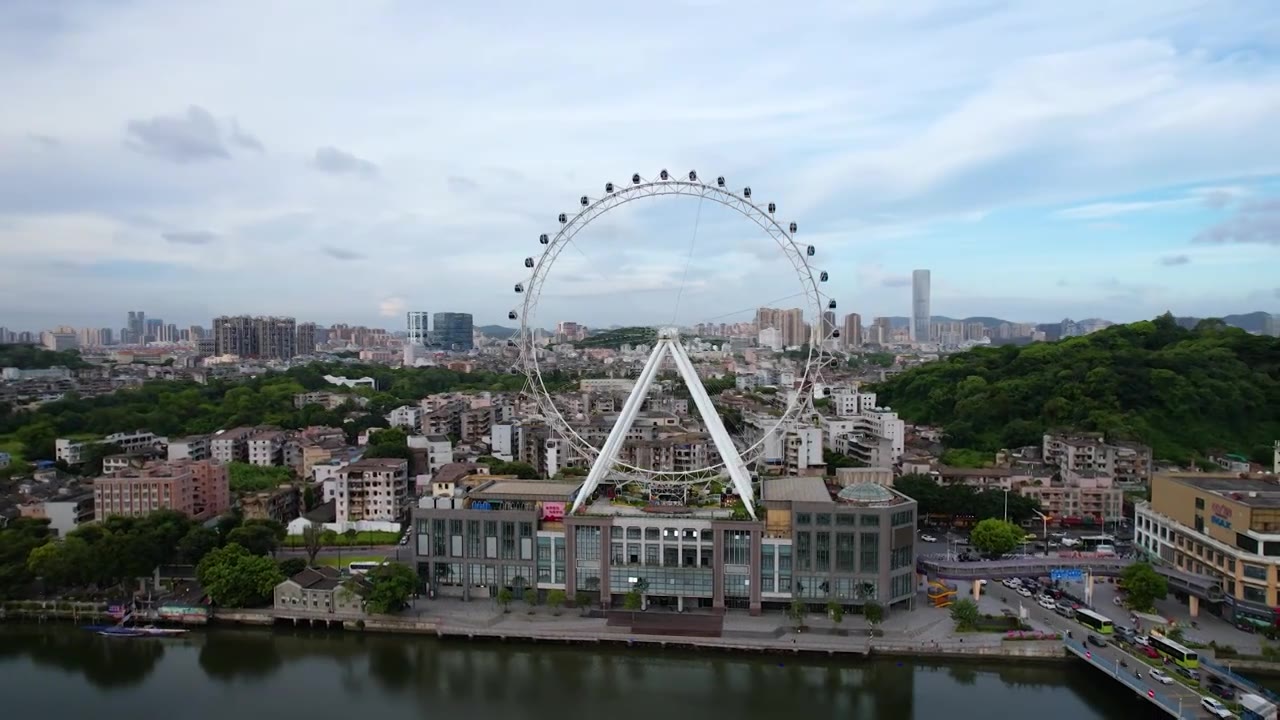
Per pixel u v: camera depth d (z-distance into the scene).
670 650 177.25
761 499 197.88
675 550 194.12
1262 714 136.12
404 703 157.00
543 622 187.25
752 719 150.12
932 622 184.75
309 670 172.00
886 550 185.75
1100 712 151.75
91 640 188.25
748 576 191.00
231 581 194.50
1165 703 144.12
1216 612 188.38
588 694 160.00
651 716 151.38
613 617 189.88
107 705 157.88
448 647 181.00
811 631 180.38
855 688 161.50
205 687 165.00
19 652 182.38
